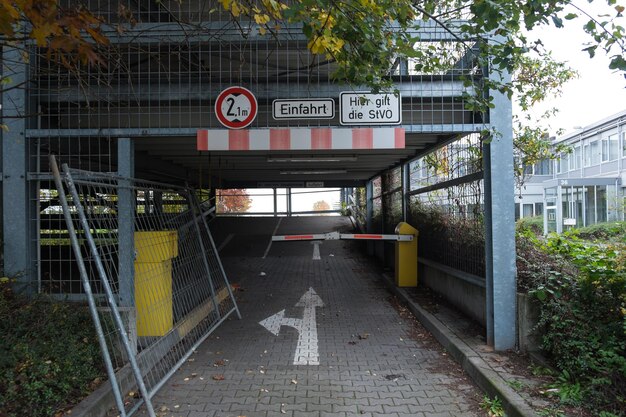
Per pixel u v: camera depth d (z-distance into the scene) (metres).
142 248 5.50
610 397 3.79
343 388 4.68
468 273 6.63
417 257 9.45
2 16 3.13
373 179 14.52
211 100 5.70
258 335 6.55
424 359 5.53
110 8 5.76
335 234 9.05
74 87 5.50
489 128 5.44
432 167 8.91
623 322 4.15
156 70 6.42
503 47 4.38
